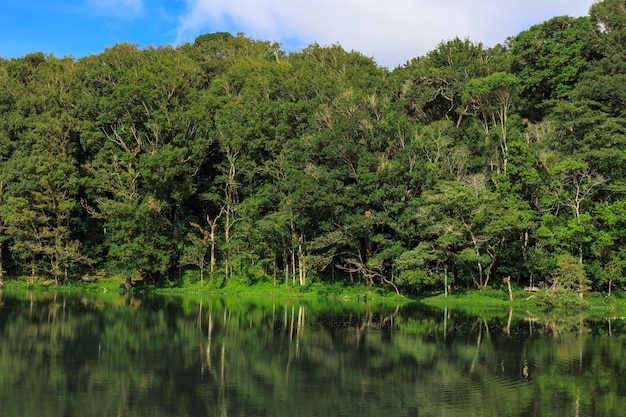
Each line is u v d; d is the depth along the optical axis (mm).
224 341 32844
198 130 68625
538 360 28625
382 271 60406
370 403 21141
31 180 62688
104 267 69562
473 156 63812
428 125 68125
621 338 35312
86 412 19562
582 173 54750
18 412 19406
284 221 60250
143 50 86188
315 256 59125
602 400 21781
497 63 76812
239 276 67125
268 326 38688
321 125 62812
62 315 42031
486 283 56812
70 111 70250
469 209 53250
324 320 42188
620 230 52406
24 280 66812
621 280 51938
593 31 72938
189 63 87188
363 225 55906
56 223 66312
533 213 56125
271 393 22297
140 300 54844
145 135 67312
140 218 62906
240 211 65875
